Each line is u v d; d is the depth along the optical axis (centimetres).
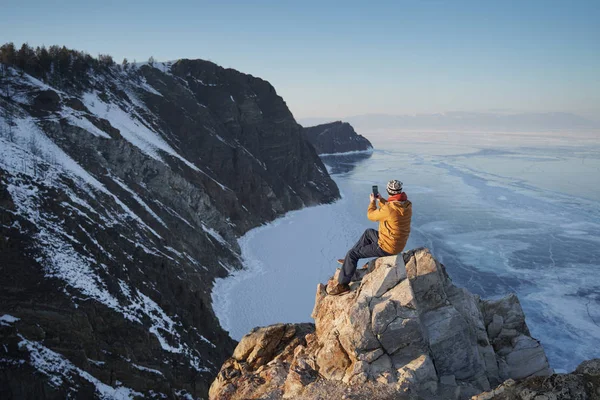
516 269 5009
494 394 547
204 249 4672
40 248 2303
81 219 2831
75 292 2216
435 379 630
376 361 650
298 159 9962
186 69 9175
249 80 10181
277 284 4603
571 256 5481
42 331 1925
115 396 2005
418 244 6069
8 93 4403
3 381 1708
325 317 788
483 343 721
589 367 534
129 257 2998
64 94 4834
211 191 6084
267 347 909
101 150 4397
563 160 18800
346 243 6300
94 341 2088
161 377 2270
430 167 16500
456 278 4744
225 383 882
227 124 8850
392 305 673
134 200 4053
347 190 11400
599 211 8262
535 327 3547
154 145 5603
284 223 7519
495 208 8594
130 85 7212
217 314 3772
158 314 2716
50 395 1764
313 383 661
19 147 3328
